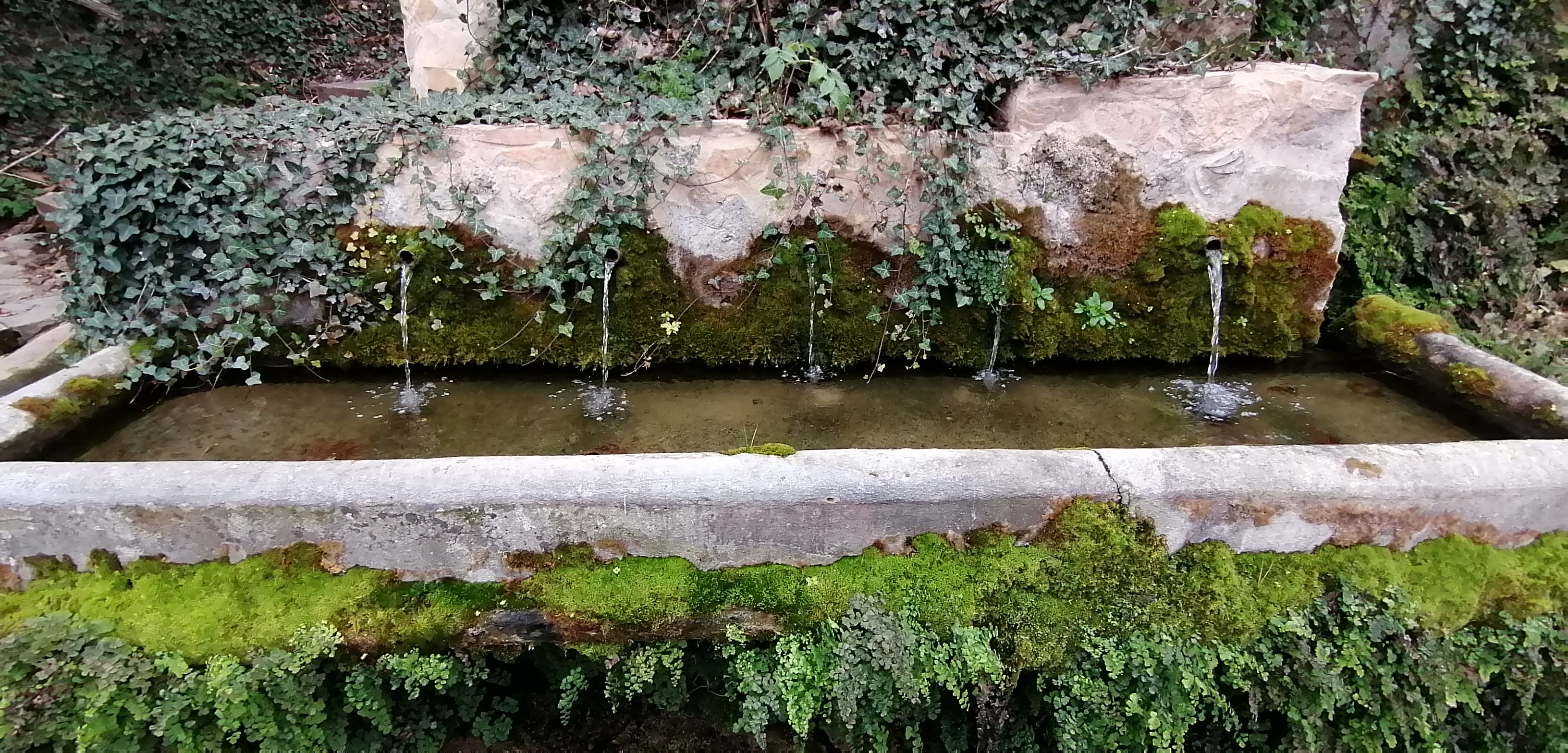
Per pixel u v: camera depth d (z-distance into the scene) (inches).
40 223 194.4
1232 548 83.5
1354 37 154.5
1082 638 81.5
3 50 231.5
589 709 110.6
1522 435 106.4
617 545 79.6
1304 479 81.7
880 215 123.9
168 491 75.8
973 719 95.0
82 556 77.2
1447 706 80.7
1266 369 135.2
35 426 96.0
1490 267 149.9
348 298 121.4
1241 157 123.4
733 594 79.7
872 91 123.6
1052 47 122.7
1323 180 125.6
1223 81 119.4
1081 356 134.3
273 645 75.9
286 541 77.6
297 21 291.9
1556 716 83.4
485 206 120.1
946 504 79.9
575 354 129.1
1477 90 152.8
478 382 128.1
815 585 80.3
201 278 117.3
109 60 242.2
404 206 119.6
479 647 81.0
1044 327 130.1
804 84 123.7
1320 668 79.2
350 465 79.0
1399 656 80.6
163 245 113.5
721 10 126.0
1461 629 83.4
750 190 122.2
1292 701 80.6
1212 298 129.3
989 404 123.8
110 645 73.6
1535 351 131.3
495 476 78.2
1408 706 79.6
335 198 117.8
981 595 80.8
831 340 130.8
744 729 79.1
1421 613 81.7
